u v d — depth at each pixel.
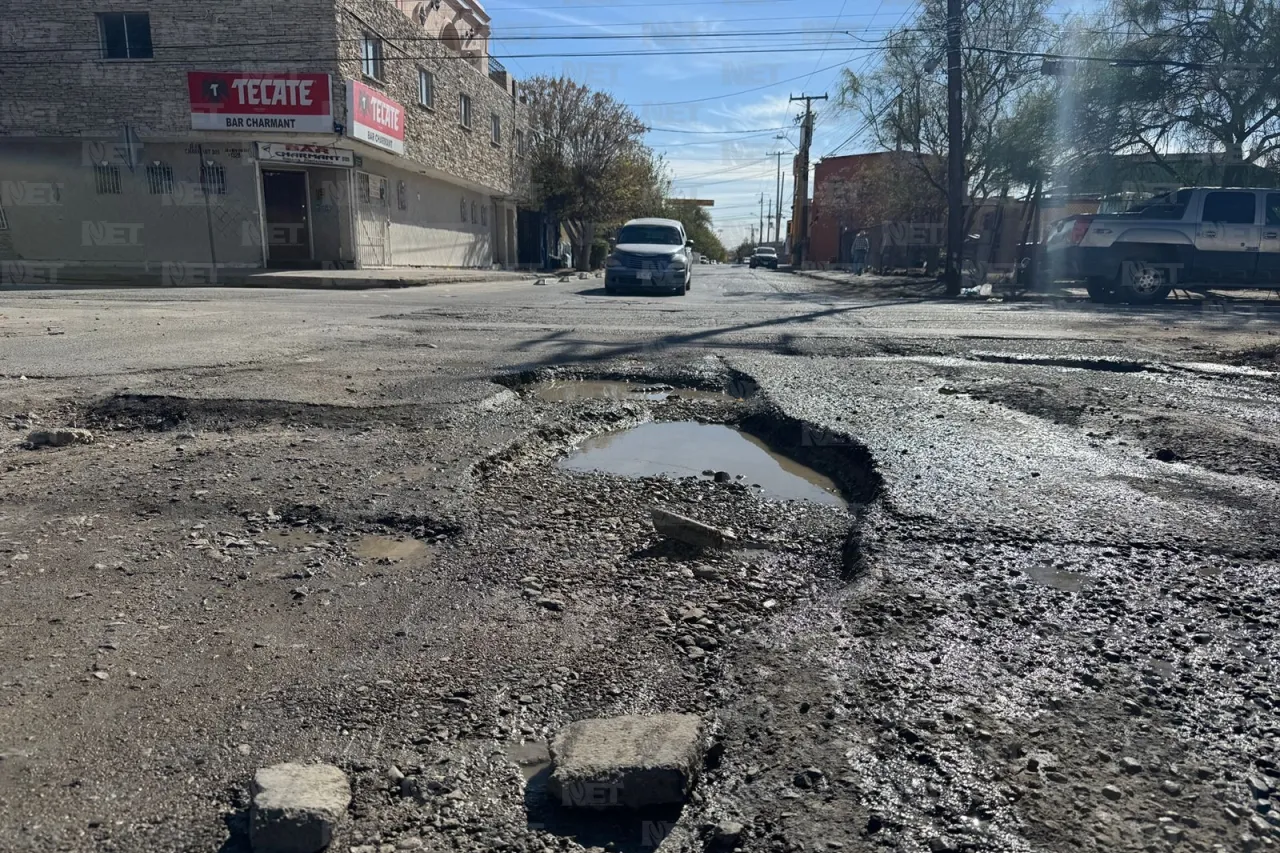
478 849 1.56
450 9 30.00
